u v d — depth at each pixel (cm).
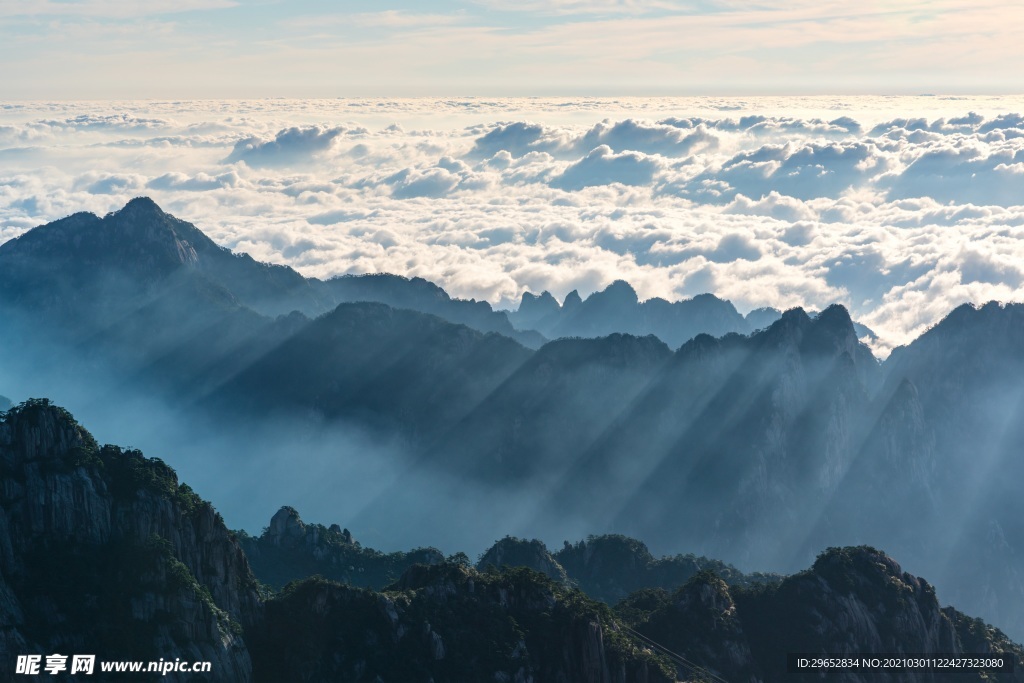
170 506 18038
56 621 16775
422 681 18788
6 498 17212
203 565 18325
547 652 19938
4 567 16900
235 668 17488
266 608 19088
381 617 19362
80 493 17500
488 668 19300
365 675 18600
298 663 18438
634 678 19838
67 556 17288
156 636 17025
